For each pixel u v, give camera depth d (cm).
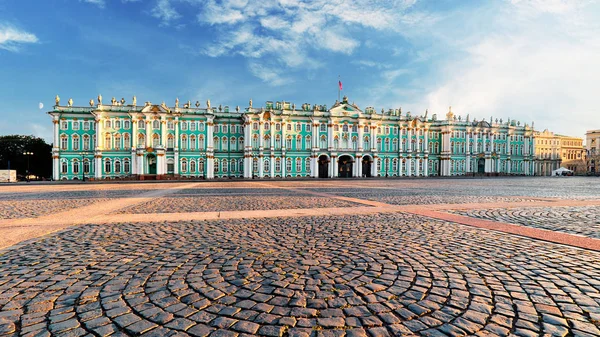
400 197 2056
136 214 1323
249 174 7188
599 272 591
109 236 907
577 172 11219
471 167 9056
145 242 834
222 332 389
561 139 11594
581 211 1377
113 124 6600
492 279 556
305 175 7669
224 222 1123
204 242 830
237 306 457
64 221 1158
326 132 7769
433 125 8919
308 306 454
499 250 742
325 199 1925
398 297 482
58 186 3897
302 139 7669
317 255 704
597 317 421
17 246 797
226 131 7369
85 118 6569
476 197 2056
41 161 8681
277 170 7488
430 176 8375
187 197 2105
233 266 632
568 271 597
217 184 4112
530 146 9819
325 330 391
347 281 547
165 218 1212
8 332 391
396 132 8356
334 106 7856
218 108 7531
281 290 511
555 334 380
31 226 1065
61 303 471
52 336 382
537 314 430
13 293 506
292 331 389
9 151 8338
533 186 3478
